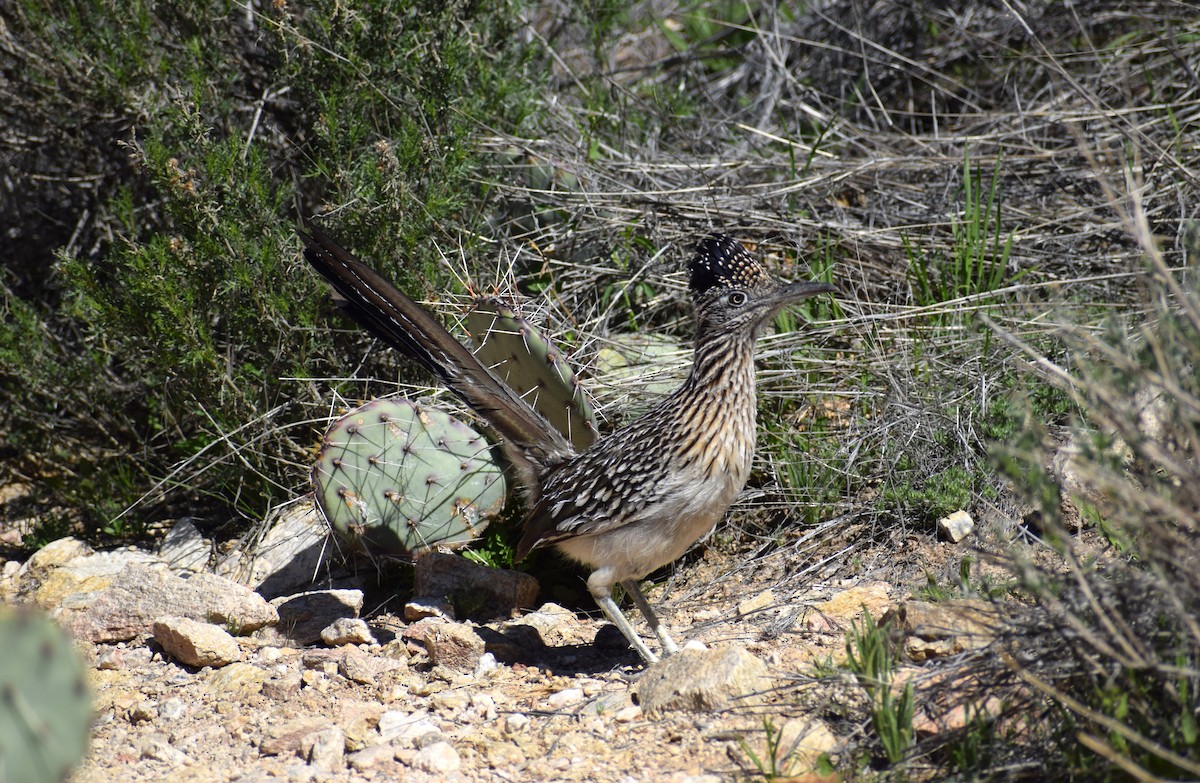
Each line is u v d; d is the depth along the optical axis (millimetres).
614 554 8055
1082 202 12250
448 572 9328
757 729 6715
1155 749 5055
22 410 11289
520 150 12453
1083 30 13484
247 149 10828
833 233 12242
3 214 12586
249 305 10328
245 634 8844
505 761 6754
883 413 10109
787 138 13469
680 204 12297
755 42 16266
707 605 9180
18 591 10109
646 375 10867
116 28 11352
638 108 14523
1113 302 10656
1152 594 5848
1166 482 6406
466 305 10422
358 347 11039
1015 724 6121
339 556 10062
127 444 11688
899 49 15586
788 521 9992
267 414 10156
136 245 10383
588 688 7730
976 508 9188
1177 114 12484
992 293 10438
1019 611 6516
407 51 11125
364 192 10383
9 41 11539
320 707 7566
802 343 11000
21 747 4441
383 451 9266
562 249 12328
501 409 8891
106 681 8102
